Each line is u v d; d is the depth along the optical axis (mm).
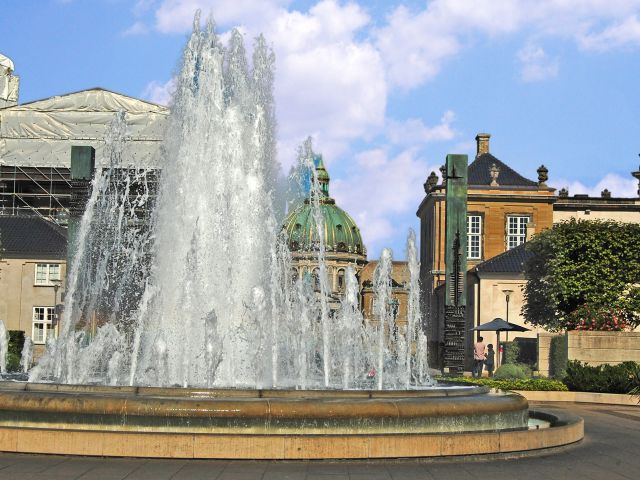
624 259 52000
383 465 14750
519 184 86938
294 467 14266
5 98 91688
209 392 16344
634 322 49781
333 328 33781
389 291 38438
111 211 47125
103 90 78688
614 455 16750
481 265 66688
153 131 76688
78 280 46188
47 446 14781
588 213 87500
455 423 16375
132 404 15117
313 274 119375
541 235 54125
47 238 69625
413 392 17516
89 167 35344
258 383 23969
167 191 27484
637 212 87438
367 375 32062
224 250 26891
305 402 15367
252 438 14688
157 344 24531
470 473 14234
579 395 31781
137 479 12953
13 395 15570
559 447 17469
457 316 37125
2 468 13664
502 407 17234
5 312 68250
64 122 78562
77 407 15203
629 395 30906
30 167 78438
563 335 36062
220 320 26000
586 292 52031
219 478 13156
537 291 54469
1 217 72000
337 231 145875
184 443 14617
